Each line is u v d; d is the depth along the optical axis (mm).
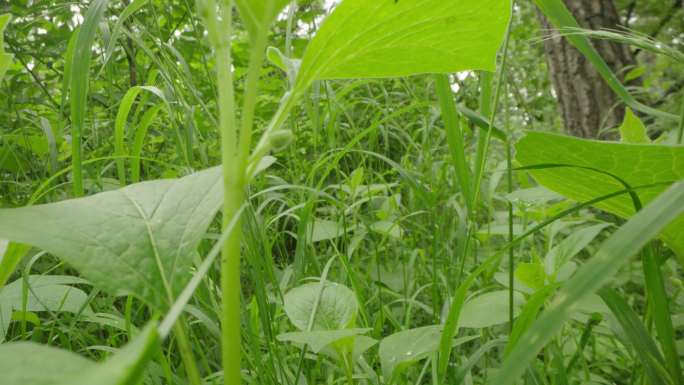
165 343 1614
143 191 752
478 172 1316
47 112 2779
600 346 1667
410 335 1039
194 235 675
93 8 1179
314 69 729
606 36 1275
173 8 2816
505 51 1211
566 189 1123
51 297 1270
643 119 3080
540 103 5391
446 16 735
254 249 1326
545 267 1239
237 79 3133
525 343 480
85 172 2229
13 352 370
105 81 2617
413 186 1698
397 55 809
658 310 862
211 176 772
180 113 1814
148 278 640
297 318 1007
